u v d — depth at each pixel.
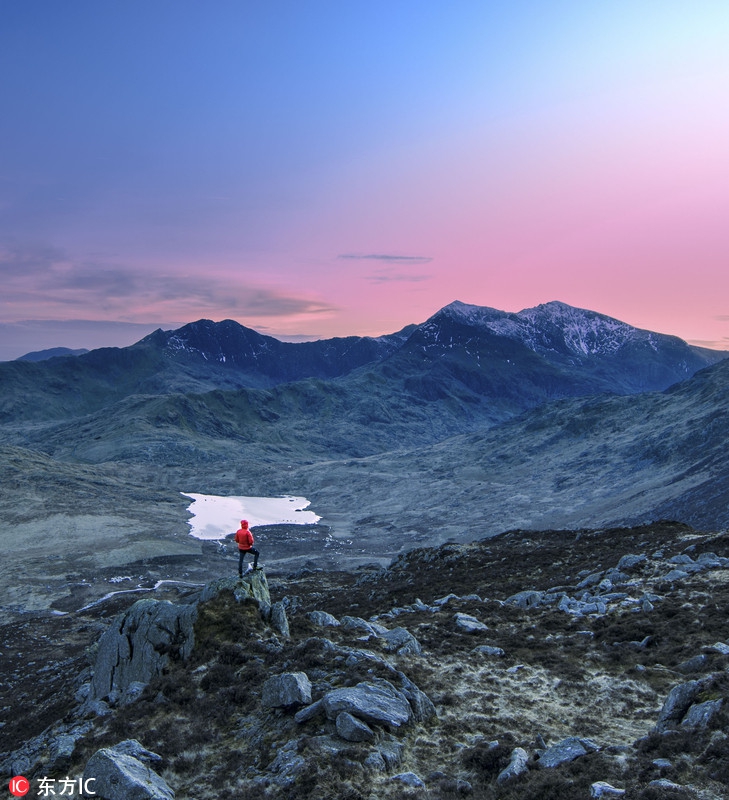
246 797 20.14
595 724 25.47
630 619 38.34
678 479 185.00
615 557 62.69
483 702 27.61
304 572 116.50
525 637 37.59
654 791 17.39
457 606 48.84
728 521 130.12
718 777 18.11
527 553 76.12
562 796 18.50
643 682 29.33
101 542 181.62
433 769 21.94
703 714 21.64
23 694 58.53
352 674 27.28
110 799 20.66
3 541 181.12
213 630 32.66
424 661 32.19
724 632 33.44
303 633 34.41
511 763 21.11
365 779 20.66
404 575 82.12
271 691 26.25
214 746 24.23
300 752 22.12
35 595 132.38
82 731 27.12
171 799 20.72
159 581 146.00
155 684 29.19
